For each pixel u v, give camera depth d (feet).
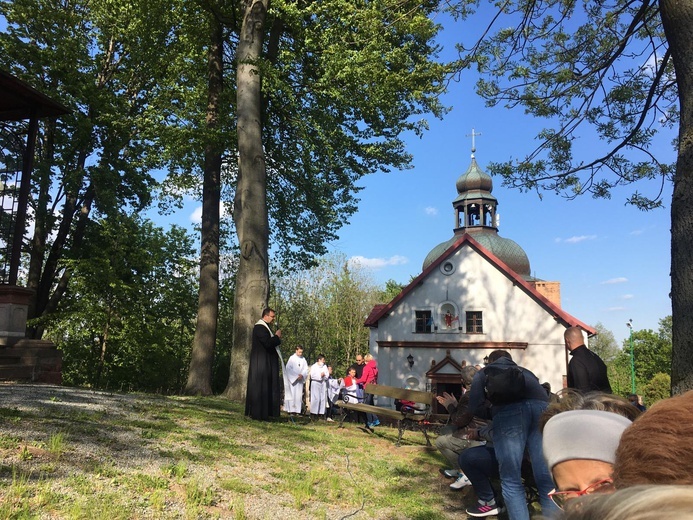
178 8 54.90
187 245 101.45
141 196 81.35
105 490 13.42
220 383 102.83
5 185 38.63
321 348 152.35
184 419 25.09
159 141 60.80
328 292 155.84
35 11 69.00
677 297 19.04
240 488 16.12
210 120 59.11
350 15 40.52
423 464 24.64
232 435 23.79
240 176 46.03
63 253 81.00
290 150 61.72
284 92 48.60
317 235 71.36
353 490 18.85
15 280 36.47
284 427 29.04
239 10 55.01
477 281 96.22
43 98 38.55
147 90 79.82
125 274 80.89
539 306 93.71
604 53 31.24
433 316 96.48
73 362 82.58
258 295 43.32
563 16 31.27
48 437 16.81
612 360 285.84
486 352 93.56
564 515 2.38
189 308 100.78
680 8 20.10
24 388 27.53
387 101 46.60
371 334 101.65
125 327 78.64
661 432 2.67
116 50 79.46
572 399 6.66
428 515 17.08
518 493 13.50
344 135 53.88
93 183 74.23
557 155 32.99
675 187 19.70
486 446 16.80
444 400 22.08
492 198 160.56
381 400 95.25
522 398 13.88
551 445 5.10
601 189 32.99
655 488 2.00
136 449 17.80
